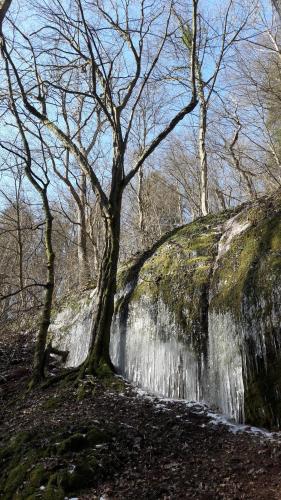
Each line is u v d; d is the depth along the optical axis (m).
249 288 5.95
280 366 5.34
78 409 5.88
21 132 8.09
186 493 4.05
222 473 4.35
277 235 6.16
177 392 6.55
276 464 4.41
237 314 5.93
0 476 4.71
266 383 5.39
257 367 5.52
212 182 21.86
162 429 5.27
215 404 5.94
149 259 8.47
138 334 7.57
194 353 6.48
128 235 19.80
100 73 8.61
